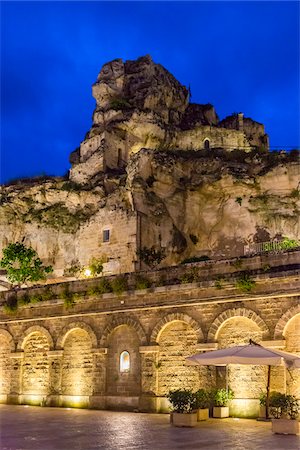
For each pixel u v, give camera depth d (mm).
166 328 27500
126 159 65062
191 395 21125
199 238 55938
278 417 18703
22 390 32812
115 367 29000
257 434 17844
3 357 34312
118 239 53219
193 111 76125
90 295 30328
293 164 53781
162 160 55531
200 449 14375
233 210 54969
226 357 20031
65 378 30922
